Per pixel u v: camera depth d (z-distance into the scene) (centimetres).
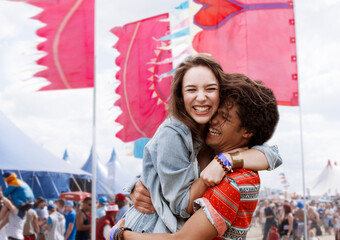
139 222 136
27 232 671
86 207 681
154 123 662
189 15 632
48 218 690
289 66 607
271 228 891
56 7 620
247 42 611
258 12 614
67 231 697
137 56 683
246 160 125
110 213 602
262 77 605
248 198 122
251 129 131
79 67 613
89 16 622
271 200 1020
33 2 616
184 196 123
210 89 129
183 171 123
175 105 134
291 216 904
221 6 620
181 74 134
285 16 613
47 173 855
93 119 605
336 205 1152
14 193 679
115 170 1412
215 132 133
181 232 118
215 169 119
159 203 129
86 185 934
